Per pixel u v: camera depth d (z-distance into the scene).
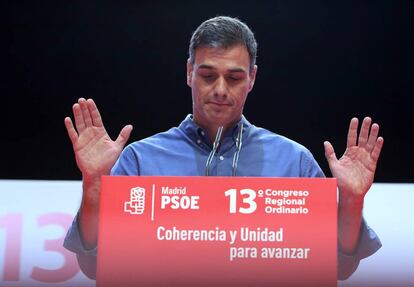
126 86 7.52
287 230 2.82
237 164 3.75
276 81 7.54
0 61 7.44
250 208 2.83
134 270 2.82
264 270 2.80
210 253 2.81
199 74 3.52
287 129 7.54
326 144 3.27
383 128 7.51
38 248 5.03
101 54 7.50
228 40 3.48
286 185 2.84
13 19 7.44
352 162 3.23
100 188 3.18
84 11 7.50
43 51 7.47
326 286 2.79
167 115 7.52
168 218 2.84
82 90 7.50
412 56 7.49
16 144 7.47
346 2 7.52
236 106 3.55
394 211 5.18
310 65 7.54
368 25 7.52
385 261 4.39
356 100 7.52
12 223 5.10
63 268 4.96
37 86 7.47
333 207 2.82
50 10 7.47
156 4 7.53
